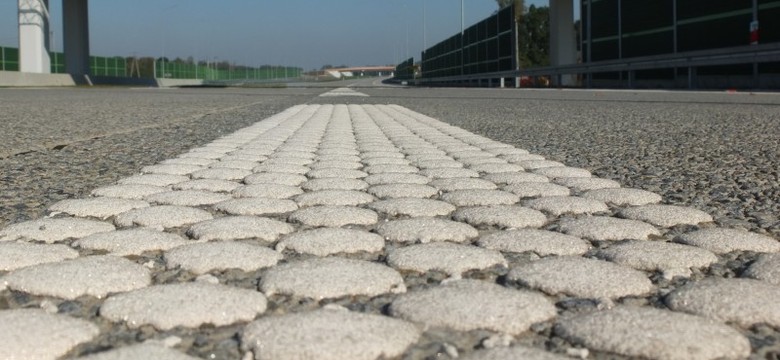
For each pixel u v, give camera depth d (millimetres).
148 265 2164
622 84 29922
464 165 4660
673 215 2902
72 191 3596
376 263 2135
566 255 2318
